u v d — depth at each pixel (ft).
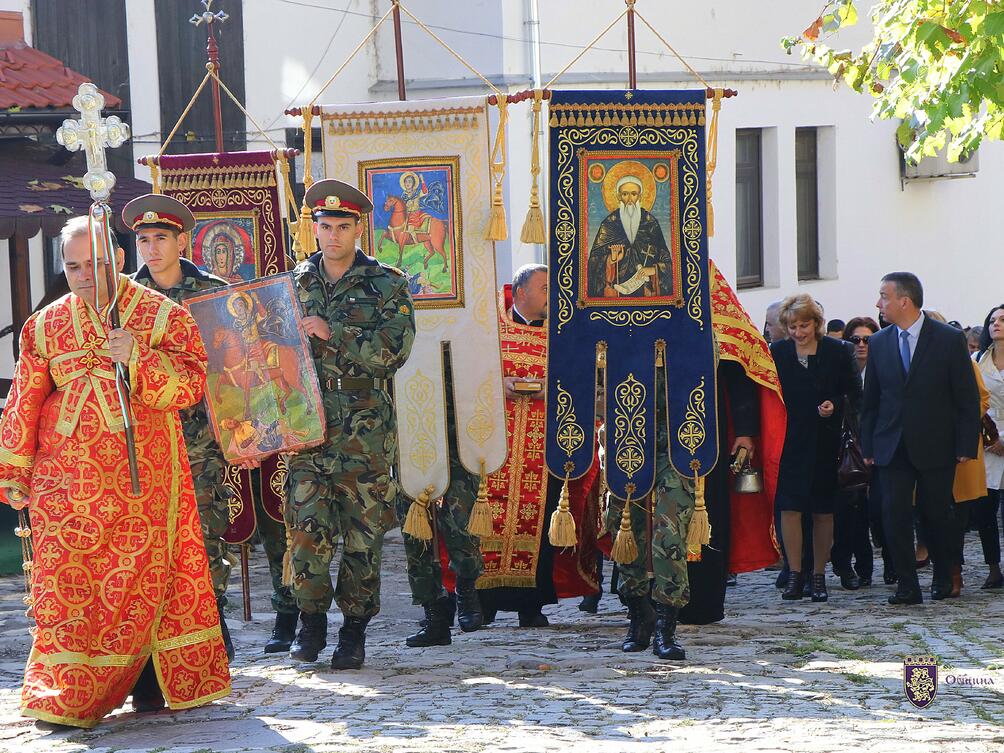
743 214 63.52
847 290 68.69
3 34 45.37
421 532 25.08
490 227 24.93
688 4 59.16
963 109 30.50
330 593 22.74
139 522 18.80
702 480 24.18
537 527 28.45
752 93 62.28
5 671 24.66
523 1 53.01
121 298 19.06
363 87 56.24
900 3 30.50
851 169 68.54
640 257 24.06
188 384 19.02
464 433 25.48
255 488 25.18
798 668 22.90
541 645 25.70
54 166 41.96
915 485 31.94
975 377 31.42
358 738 17.62
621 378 24.02
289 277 21.94
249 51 52.60
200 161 27.14
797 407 32.01
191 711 19.52
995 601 31.63
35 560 18.72
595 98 23.89
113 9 49.47
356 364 22.24
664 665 23.24
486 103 25.00
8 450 18.80
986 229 78.48
